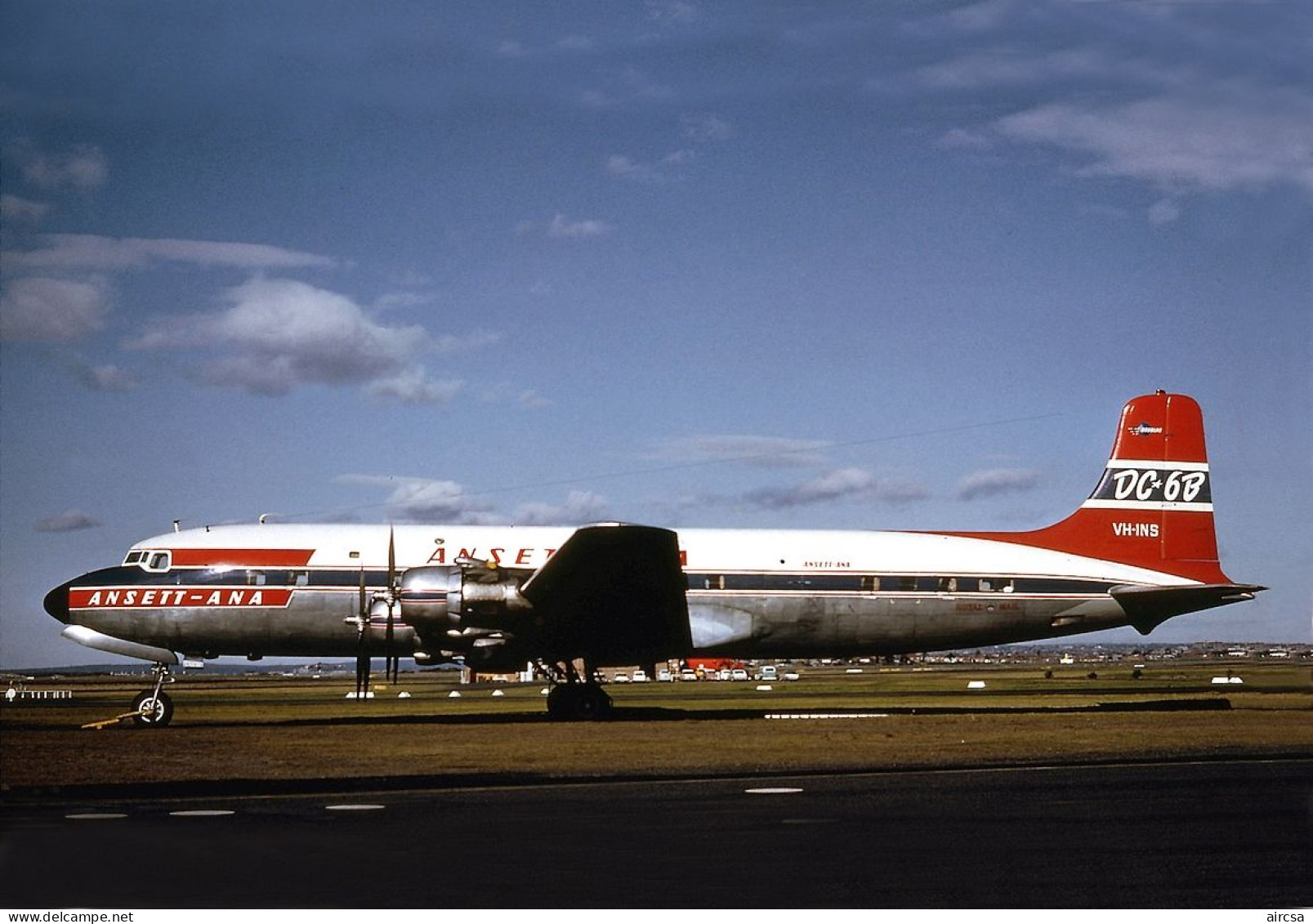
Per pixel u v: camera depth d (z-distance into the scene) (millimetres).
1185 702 35875
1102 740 21125
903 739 21266
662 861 10047
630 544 23453
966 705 34406
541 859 10133
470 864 9891
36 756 18672
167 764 17391
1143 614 30078
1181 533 30438
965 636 28859
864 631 28234
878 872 9656
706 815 12422
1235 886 9195
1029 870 9734
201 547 26578
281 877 9414
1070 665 136000
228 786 14859
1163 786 14883
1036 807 13016
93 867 9828
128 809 12922
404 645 26047
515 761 17750
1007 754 18656
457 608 24844
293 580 26234
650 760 17812
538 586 24516
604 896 8797
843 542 28531
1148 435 30766
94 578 26469
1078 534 30109
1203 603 29719
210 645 26312
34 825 11836
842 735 22172
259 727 25125
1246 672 79688
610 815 12430
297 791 14391
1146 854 10414
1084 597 29281
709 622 27422
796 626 27875
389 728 24516
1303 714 28688
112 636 26141
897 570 28406
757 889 9047
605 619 25719
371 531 27109
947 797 13883
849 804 13281
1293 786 14914
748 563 27859
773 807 13016
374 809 12898
